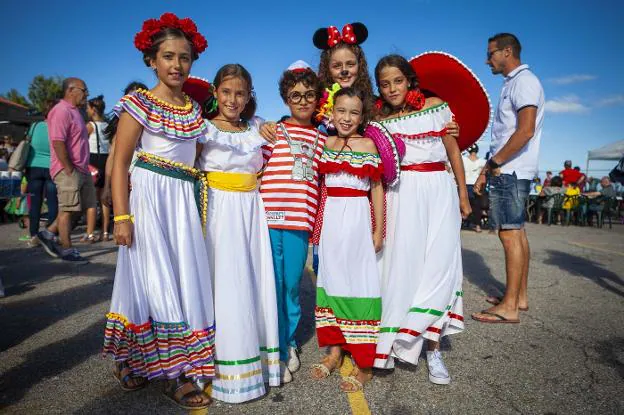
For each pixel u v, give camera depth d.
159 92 2.53
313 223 2.98
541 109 4.09
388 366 2.83
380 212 2.90
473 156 10.93
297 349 3.36
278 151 2.91
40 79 41.06
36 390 2.63
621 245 9.15
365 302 2.80
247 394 2.49
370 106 3.04
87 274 5.37
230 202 2.66
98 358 3.06
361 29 3.38
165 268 2.40
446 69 3.27
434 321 2.81
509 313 4.05
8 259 6.19
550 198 14.34
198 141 2.63
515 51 4.14
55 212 6.77
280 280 2.92
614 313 4.34
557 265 6.73
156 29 2.42
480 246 8.49
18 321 3.77
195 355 2.44
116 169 2.39
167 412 2.42
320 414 2.44
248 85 2.79
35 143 6.72
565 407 2.54
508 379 2.89
